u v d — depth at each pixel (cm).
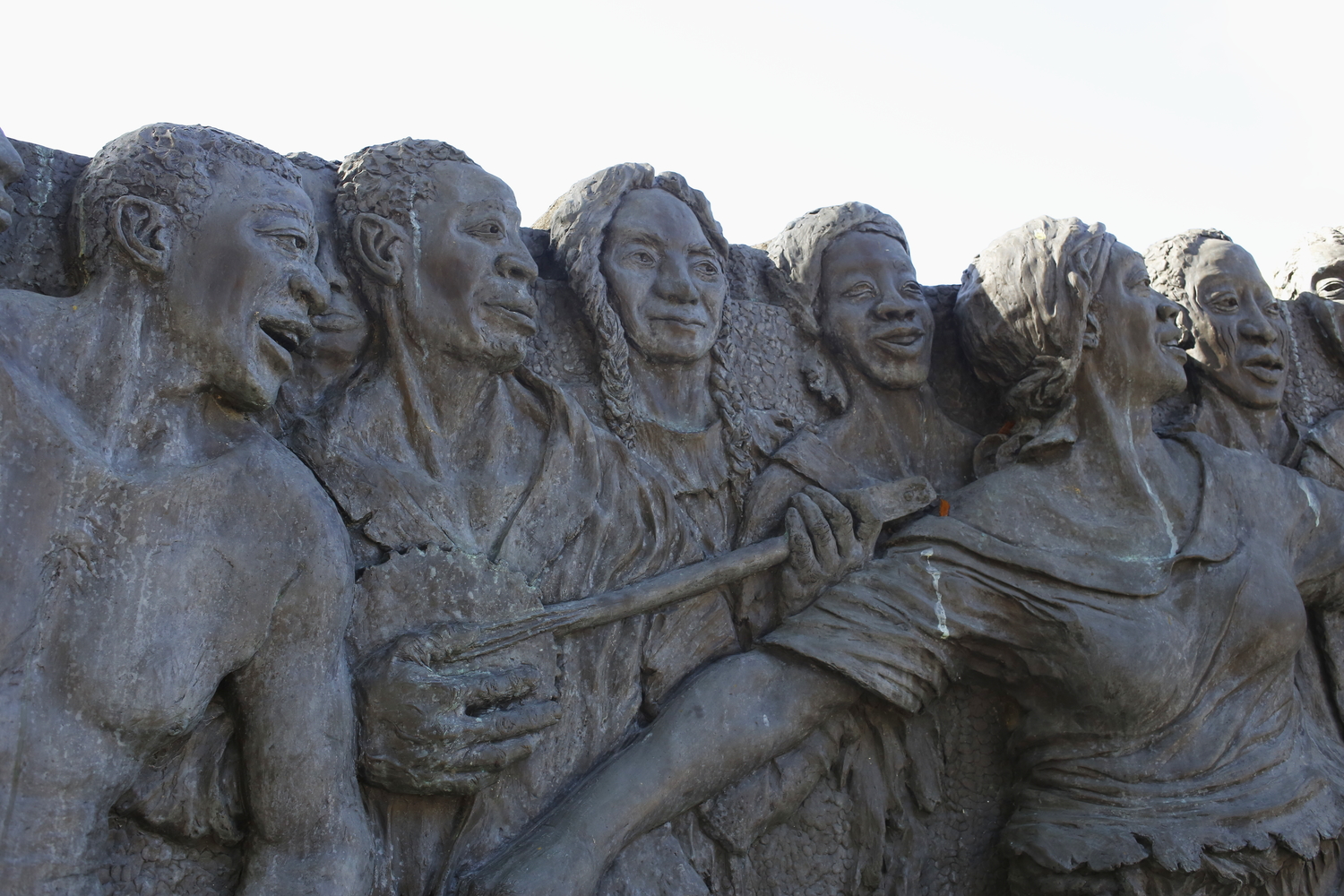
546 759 286
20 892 211
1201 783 315
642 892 284
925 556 324
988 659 326
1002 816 333
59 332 235
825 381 351
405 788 259
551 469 294
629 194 329
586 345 320
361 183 286
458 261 283
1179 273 394
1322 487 365
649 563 304
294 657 242
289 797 239
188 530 233
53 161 261
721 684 304
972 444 359
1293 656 337
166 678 226
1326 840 323
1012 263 343
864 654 312
